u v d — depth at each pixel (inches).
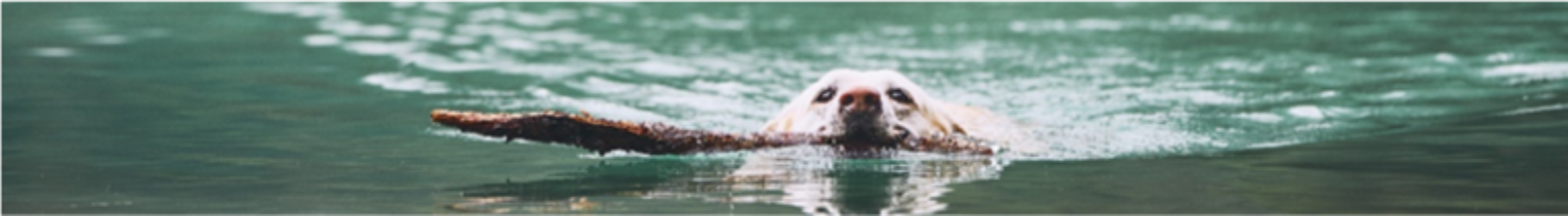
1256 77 437.4
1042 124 338.0
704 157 270.2
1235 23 634.8
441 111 255.0
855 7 737.0
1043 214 212.8
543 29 613.9
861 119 267.6
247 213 219.9
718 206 219.9
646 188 238.4
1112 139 307.4
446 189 241.8
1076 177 249.9
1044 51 524.4
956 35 591.8
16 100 390.3
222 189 244.4
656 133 267.7
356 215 217.3
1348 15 659.4
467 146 295.9
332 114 358.0
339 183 250.1
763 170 254.8
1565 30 557.9
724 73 457.7
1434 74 433.1
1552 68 436.1
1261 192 232.1
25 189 246.8
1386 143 293.9
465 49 534.0
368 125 335.9
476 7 723.4
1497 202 219.0
